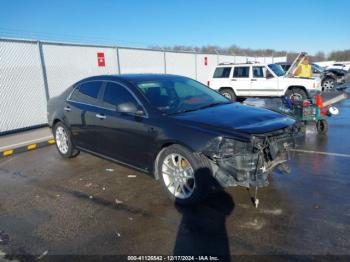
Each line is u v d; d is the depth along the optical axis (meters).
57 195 4.40
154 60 14.92
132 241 3.19
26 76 9.29
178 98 4.66
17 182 4.98
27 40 9.20
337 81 21.53
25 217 3.78
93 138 5.24
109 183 4.79
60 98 6.12
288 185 4.43
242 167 3.48
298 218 3.51
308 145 6.57
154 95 4.50
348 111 10.97
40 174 5.33
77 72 10.91
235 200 4.00
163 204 3.99
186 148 3.77
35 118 9.64
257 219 3.52
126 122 4.49
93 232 3.38
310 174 4.84
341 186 4.35
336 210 3.67
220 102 4.85
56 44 10.10
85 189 4.59
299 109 7.14
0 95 8.67
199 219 3.57
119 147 4.73
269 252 2.93
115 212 3.83
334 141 6.87
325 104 12.01
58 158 6.27
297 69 13.10
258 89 13.49
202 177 3.67
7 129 8.90
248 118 3.94
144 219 3.62
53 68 10.08
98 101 5.15
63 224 3.58
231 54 23.94
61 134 6.18
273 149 3.65
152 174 4.31
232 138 3.46
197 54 18.91
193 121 3.85
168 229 3.39
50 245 3.16
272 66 13.48
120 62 12.84
